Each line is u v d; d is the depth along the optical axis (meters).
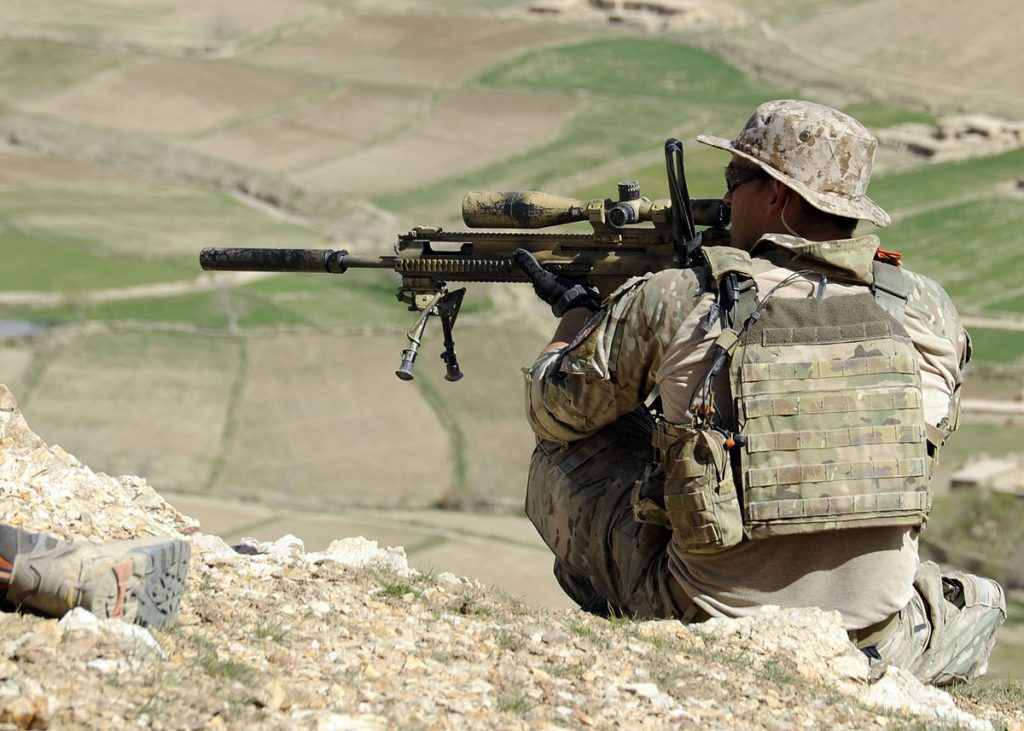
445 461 74.56
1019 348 89.38
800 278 5.66
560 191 135.50
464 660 5.33
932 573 6.37
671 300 5.71
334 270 7.29
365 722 4.47
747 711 5.18
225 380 85.62
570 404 6.11
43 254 113.38
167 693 4.38
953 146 134.75
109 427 78.62
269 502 68.00
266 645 5.10
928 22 175.38
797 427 5.46
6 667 4.27
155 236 121.81
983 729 5.61
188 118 160.25
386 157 147.75
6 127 155.50
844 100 157.62
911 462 5.47
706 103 158.25
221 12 195.25
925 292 5.86
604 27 185.62
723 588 5.84
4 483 6.30
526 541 57.91
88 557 4.82
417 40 183.62
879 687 5.66
